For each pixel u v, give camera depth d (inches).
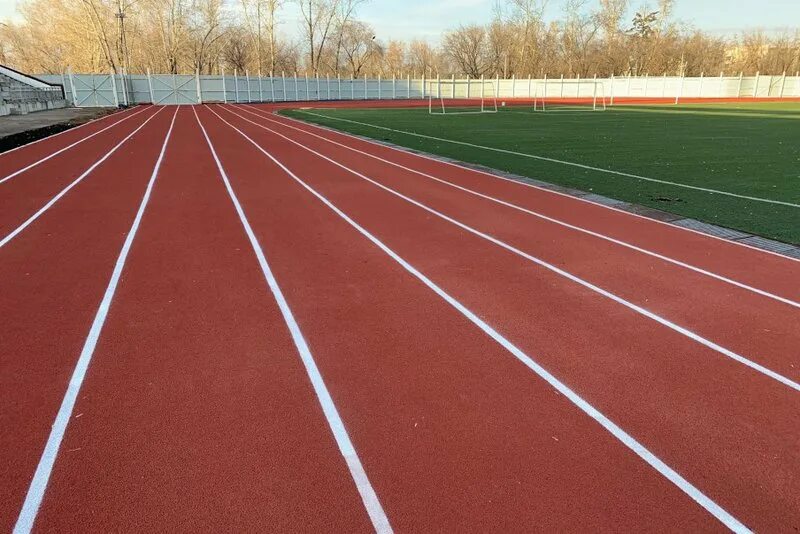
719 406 130.6
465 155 571.2
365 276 214.8
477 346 158.9
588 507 98.5
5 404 126.7
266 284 204.4
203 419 122.5
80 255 233.9
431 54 2871.6
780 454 113.6
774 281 214.2
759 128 862.5
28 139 655.1
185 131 786.2
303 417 124.1
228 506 97.7
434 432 119.5
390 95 2166.6
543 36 2492.6
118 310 179.0
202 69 2146.9
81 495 99.9
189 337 161.0
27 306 181.0
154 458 109.7
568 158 548.4
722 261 237.8
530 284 208.5
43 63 1961.1
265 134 754.2
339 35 2475.4
